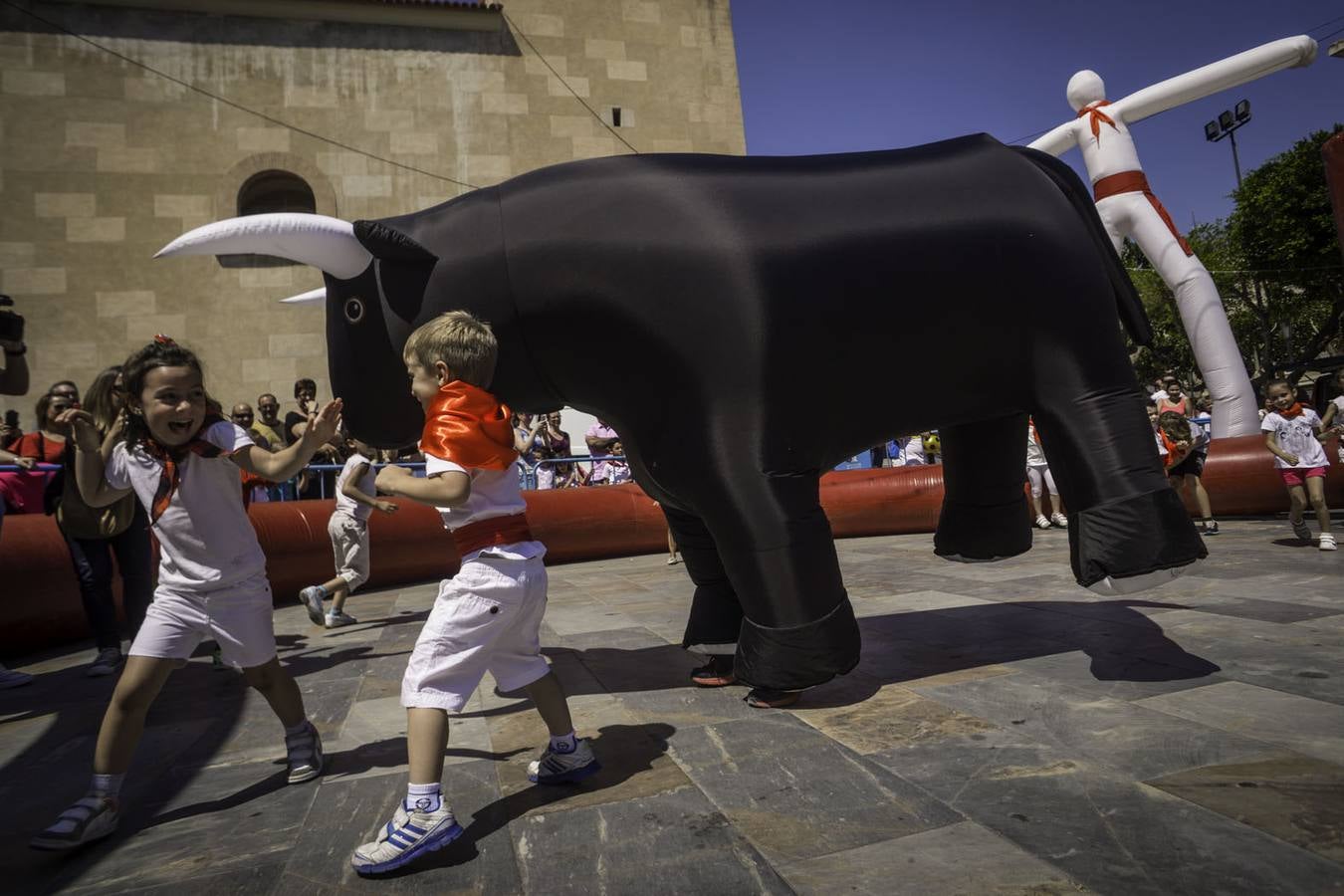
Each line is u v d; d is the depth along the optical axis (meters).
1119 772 2.14
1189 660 3.20
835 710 2.86
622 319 2.79
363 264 2.97
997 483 3.58
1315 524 7.96
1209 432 10.73
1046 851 1.73
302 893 1.76
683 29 14.88
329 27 13.35
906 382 2.90
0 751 3.08
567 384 3.01
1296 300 30.36
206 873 1.88
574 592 6.61
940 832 1.85
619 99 14.44
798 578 2.66
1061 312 2.94
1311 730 2.37
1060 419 2.95
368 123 13.35
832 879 1.67
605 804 2.14
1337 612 3.94
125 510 4.51
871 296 2.79
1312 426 6.50
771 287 2.70
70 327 11.97
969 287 2.88
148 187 12.45
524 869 1.81
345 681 3.87
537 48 14.13
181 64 12.77
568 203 2.91
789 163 3.05
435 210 3.09
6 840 2.18
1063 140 11.11
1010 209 2.98
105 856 2.02
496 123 13.84
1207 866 1.62
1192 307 10.41
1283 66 9.60
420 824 1.84
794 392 2.73
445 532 8.23
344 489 5.37
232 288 12.48
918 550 8.19
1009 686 3.01
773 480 2.67
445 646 1.97
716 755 2.47
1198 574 5.27
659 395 2.80
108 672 4.44
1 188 11.95
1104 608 4.40
